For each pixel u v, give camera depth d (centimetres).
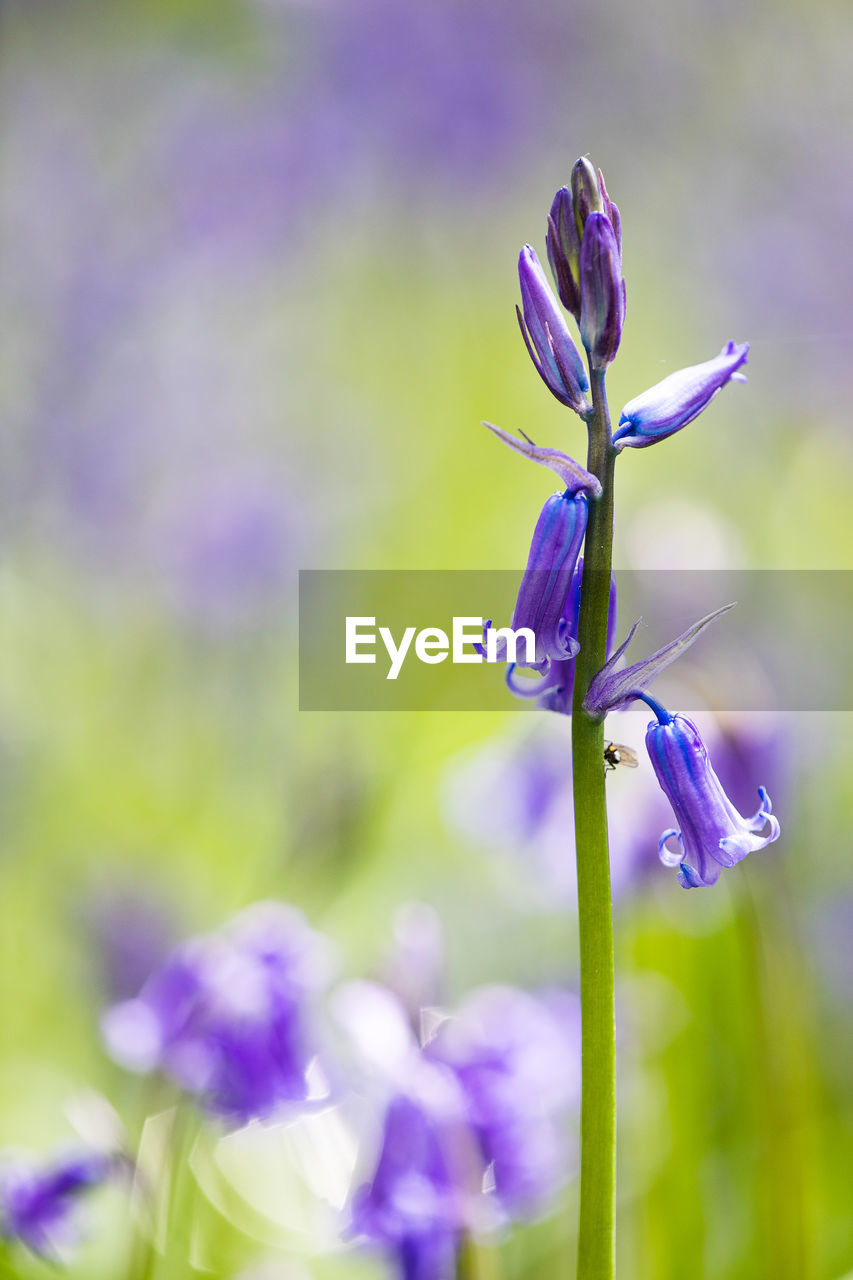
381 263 120
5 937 63
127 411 101
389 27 125
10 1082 56
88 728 81
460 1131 37
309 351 113
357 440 106
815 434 96
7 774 75
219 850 72
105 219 112
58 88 118
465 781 56
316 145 121
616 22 125
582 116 125
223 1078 39
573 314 29
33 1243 39
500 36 127
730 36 124
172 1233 40
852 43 122
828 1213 46
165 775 79
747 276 113
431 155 124
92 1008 60
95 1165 39
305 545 92
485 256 122
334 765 58
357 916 59
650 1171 44
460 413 106
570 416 104
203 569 90
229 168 118
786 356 102
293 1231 42
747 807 45
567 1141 45
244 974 39
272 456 103
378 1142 38
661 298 114
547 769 55
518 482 98
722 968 48
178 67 121
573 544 29
